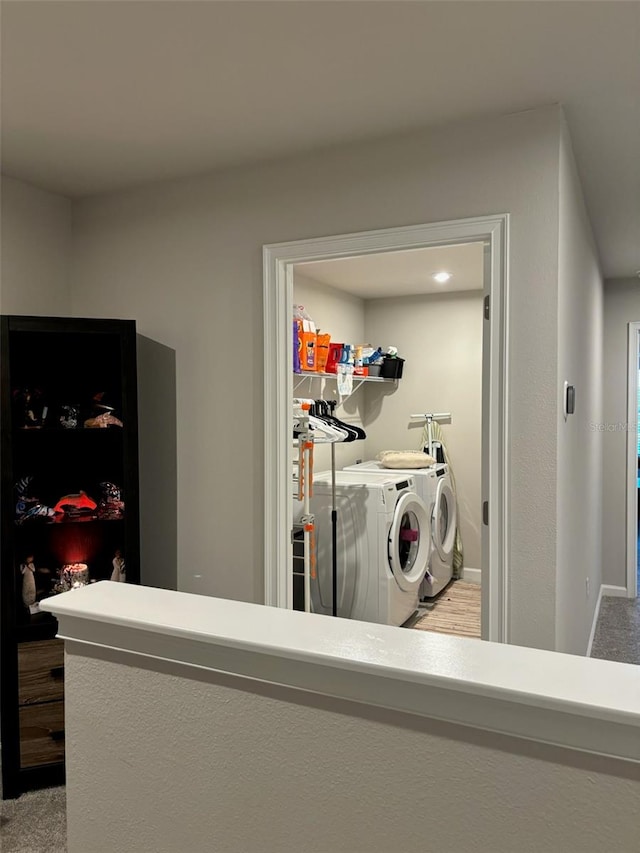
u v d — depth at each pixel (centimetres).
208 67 192
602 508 528
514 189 223
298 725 101
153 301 295
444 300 523
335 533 394
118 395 286
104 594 126
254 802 106
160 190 292
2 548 252
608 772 82
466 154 230
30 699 254
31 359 289
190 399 288
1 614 255
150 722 114
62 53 183
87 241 312
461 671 89
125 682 116
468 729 90
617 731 80
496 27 171
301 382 432
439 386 528
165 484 296
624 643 416
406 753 94
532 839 87
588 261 355
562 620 233
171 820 113
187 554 291
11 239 287
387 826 96
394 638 102
